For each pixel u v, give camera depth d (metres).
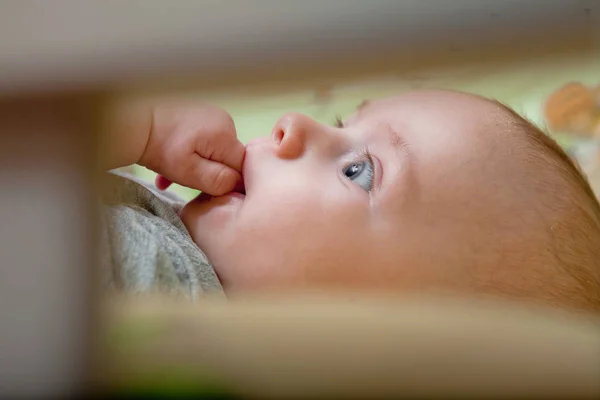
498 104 0.72
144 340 0.32
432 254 0.59
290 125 0.65
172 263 0.49
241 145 0.66
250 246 0.60
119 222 0.50
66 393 0.30
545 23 0.43
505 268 0.60
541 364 0.32
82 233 0.35
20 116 0.38
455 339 0.33
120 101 0.44
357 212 0.59
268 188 0.61
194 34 0.46
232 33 0.45
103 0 0.47
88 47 0.45
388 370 0.31
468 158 0.63
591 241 0.65
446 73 0.54
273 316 0.34
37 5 0.47
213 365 0.31
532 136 0.69
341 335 0.33
